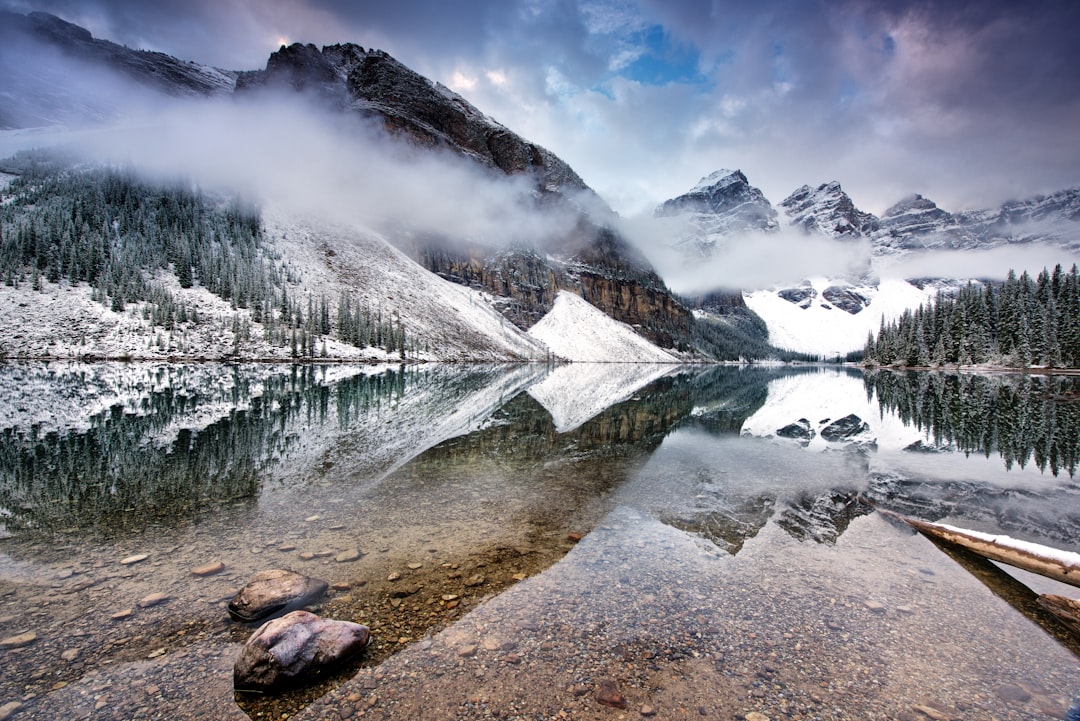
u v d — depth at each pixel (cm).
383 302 10838
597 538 846
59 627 526
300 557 728
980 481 1327
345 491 1088
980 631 575
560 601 616
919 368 10175
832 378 7669
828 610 616
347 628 508
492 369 8512
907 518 1002
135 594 603
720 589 664
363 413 2384
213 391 3128
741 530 912
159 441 1553
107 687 438
